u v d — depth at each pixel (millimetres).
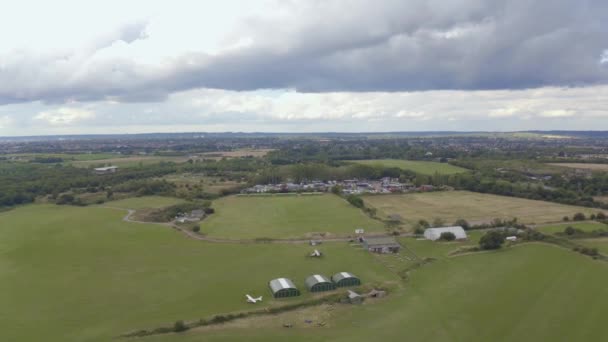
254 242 124375
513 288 87250
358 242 123438
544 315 74938
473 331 69938
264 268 101438
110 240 127938
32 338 68875
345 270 99812
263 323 73812
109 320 75188
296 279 94062
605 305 78188
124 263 106250
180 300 83500
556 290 85688
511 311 76750
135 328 72000
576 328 70000
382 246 114562
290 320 74875
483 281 91688
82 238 130375
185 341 67812
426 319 74438
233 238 128500
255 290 88062
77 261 108188
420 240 125375
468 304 80125
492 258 107312
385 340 67562
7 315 77312
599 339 66375
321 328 71875
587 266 98875
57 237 132000
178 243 124125
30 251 117500
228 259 108562
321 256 109938
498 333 69062
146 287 90250
